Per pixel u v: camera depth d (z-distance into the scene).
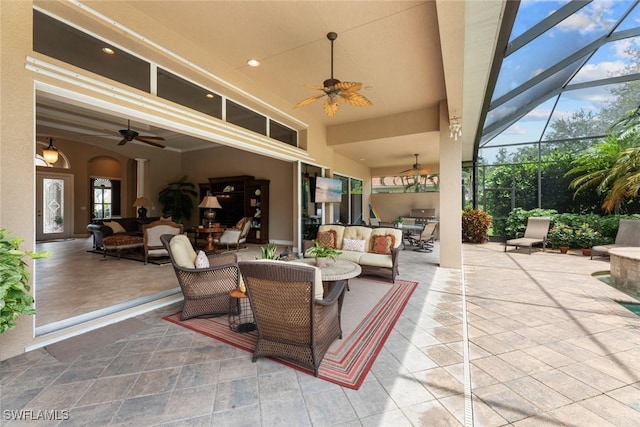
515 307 3.31
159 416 1.58
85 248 7.46
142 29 2.94
